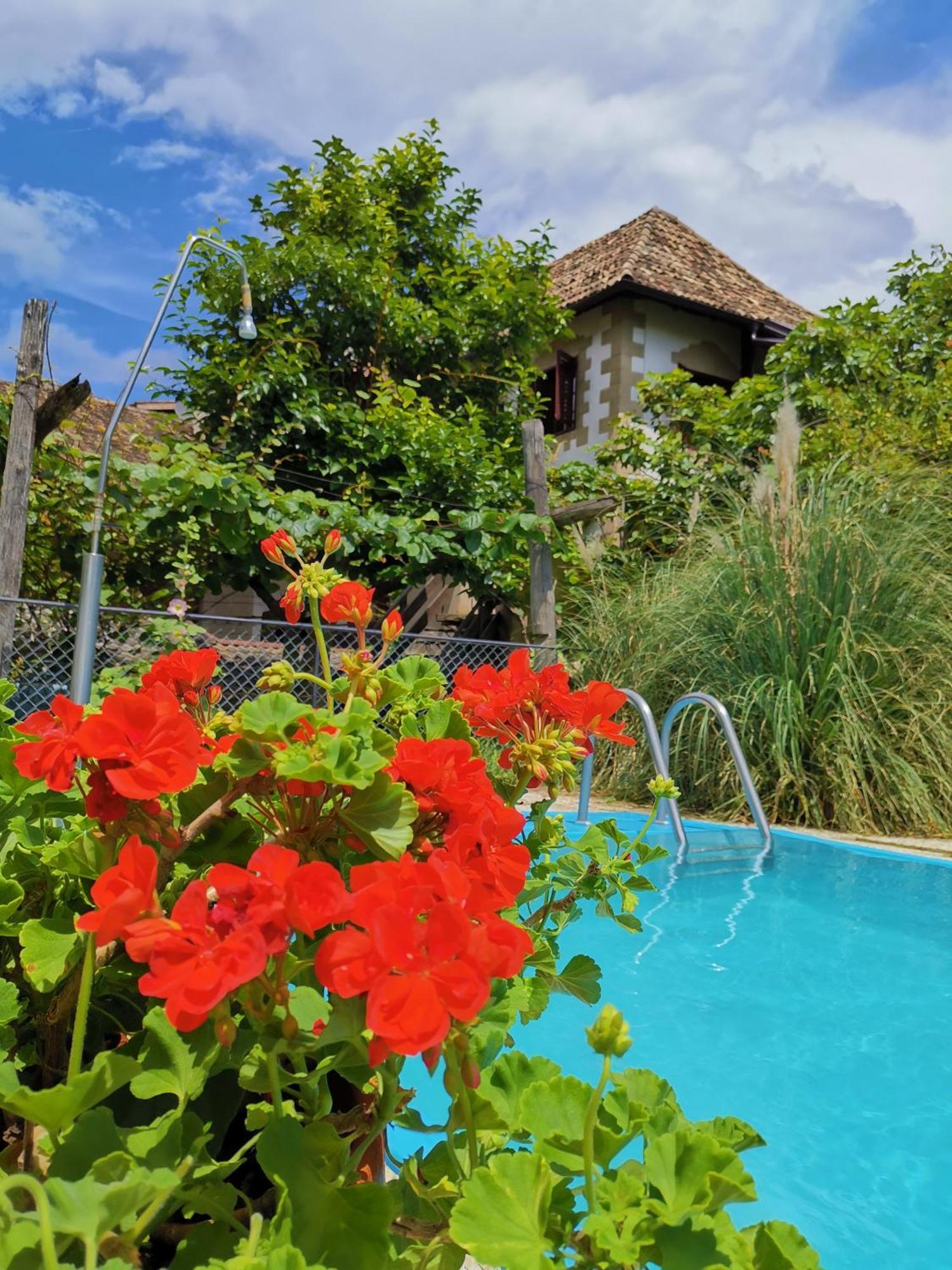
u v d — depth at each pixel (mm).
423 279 8289
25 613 4344
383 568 6750
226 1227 678
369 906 563
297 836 793
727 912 3656
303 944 811
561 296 12711
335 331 7496
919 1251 1559
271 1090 686
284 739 756
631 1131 649
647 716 4648
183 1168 624
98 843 793
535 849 1323
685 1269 531
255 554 5910
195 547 5867
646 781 5762
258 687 957
